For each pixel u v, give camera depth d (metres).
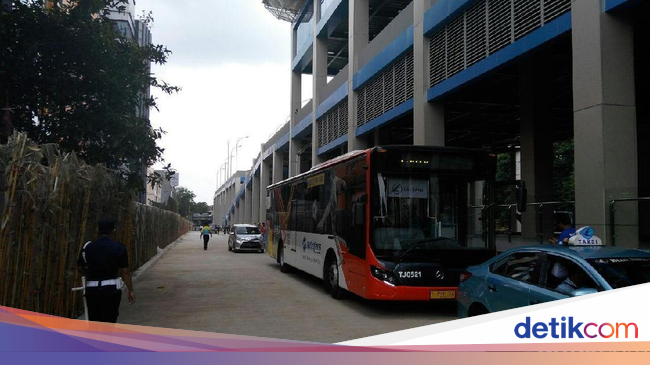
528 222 12.74
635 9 9.33
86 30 10.34
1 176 5.79
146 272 17.28
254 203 59.56
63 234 7.70
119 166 11.88
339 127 25.80
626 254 5.33
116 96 10.84
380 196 9.59
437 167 9.84
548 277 5.55
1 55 10.12
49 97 10.62
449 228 9.72
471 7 13.93
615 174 9.13
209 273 17.48
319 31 28.66
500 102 20.70
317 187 13.51
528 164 16.50
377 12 26.55
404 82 18.23
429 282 9.34
